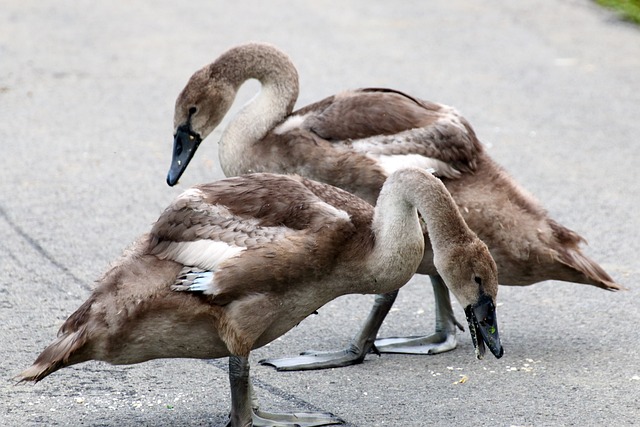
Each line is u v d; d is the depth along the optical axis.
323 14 27.00
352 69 22.52
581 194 16.73
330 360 11.46
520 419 10.03
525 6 27.48
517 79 22.19
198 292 9.39
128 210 15.92
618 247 14.77
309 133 12.20
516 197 11.93
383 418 10.12
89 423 9.95
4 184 16.83
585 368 11.20
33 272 13.68
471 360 11.62
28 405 10.28
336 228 9.59
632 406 10.29
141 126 19.72
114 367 11.16
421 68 22.72
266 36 24.89
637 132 19.53
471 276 9.91
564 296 13.17
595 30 25.47
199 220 9.59
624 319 12.48
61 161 17.89
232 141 12.76
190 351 9.77
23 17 26.84
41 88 21.66
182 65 22.98
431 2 28.06
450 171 11.94
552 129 19.58
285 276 9.48
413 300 13.29
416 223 9.90
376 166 11.84
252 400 10.13
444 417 10.11
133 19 26.62
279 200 9.72
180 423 9.98
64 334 9.43
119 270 9.50
